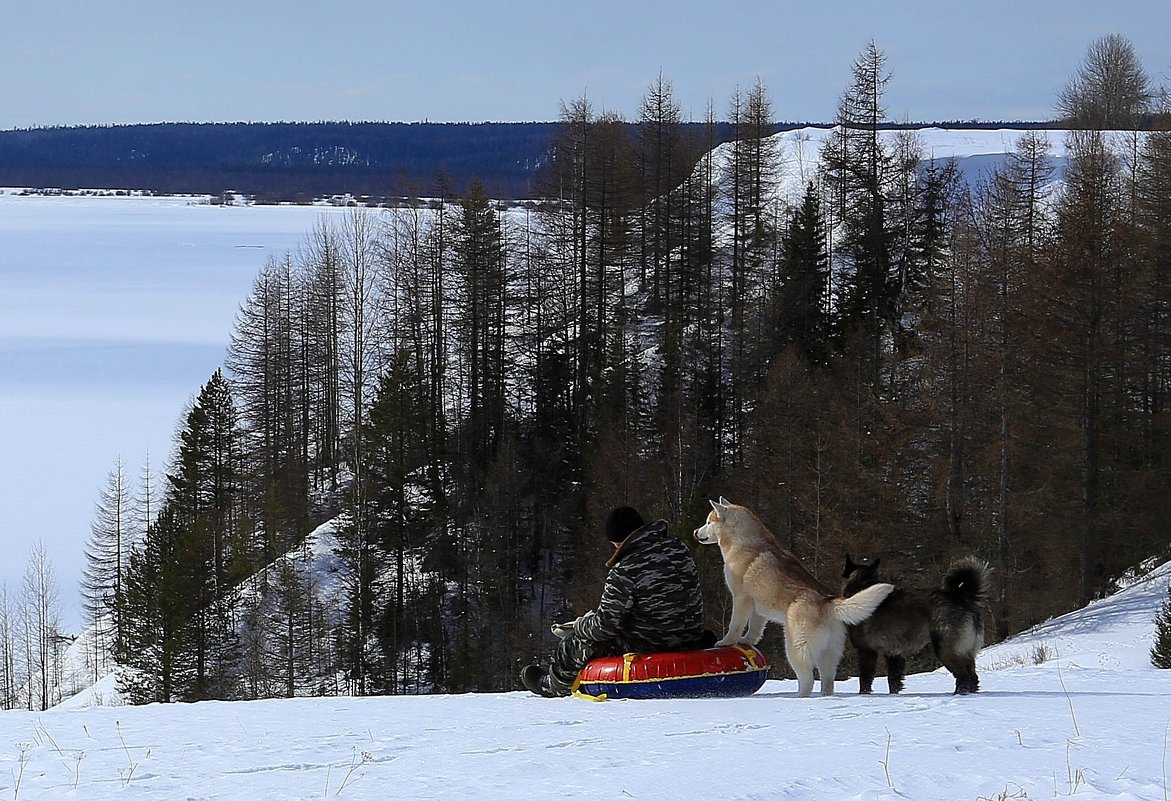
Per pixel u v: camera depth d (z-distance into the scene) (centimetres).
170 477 5116
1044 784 480
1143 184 5112
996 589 3350
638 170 6594
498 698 968
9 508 6022
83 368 10175
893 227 5900
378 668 4341
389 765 587
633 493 4228
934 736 614
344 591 4575
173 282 16700
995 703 755
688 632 891
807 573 887
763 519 3784
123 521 5541
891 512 3600
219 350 11225
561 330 5988
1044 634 2750
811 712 738
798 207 6519
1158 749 558
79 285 16762
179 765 610
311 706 927
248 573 4791
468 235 5872
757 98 6644
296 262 11250
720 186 7100
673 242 6650
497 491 4772
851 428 3834
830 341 5225
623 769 541
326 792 512
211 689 4109
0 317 13600
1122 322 3762
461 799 484
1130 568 3606
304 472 6022
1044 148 6906
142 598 4278
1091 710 710
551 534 4931
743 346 5434
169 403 8675
